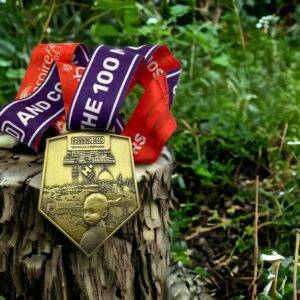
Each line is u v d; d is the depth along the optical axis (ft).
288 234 2.31
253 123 2.94
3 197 1.63
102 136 1.65
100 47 1.70
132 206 1.61
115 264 1.68
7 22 3.07
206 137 2.88
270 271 1.81
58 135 1.68
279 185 2.63
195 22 3.15
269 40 3.26
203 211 2.69
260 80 3.09
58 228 1.59
